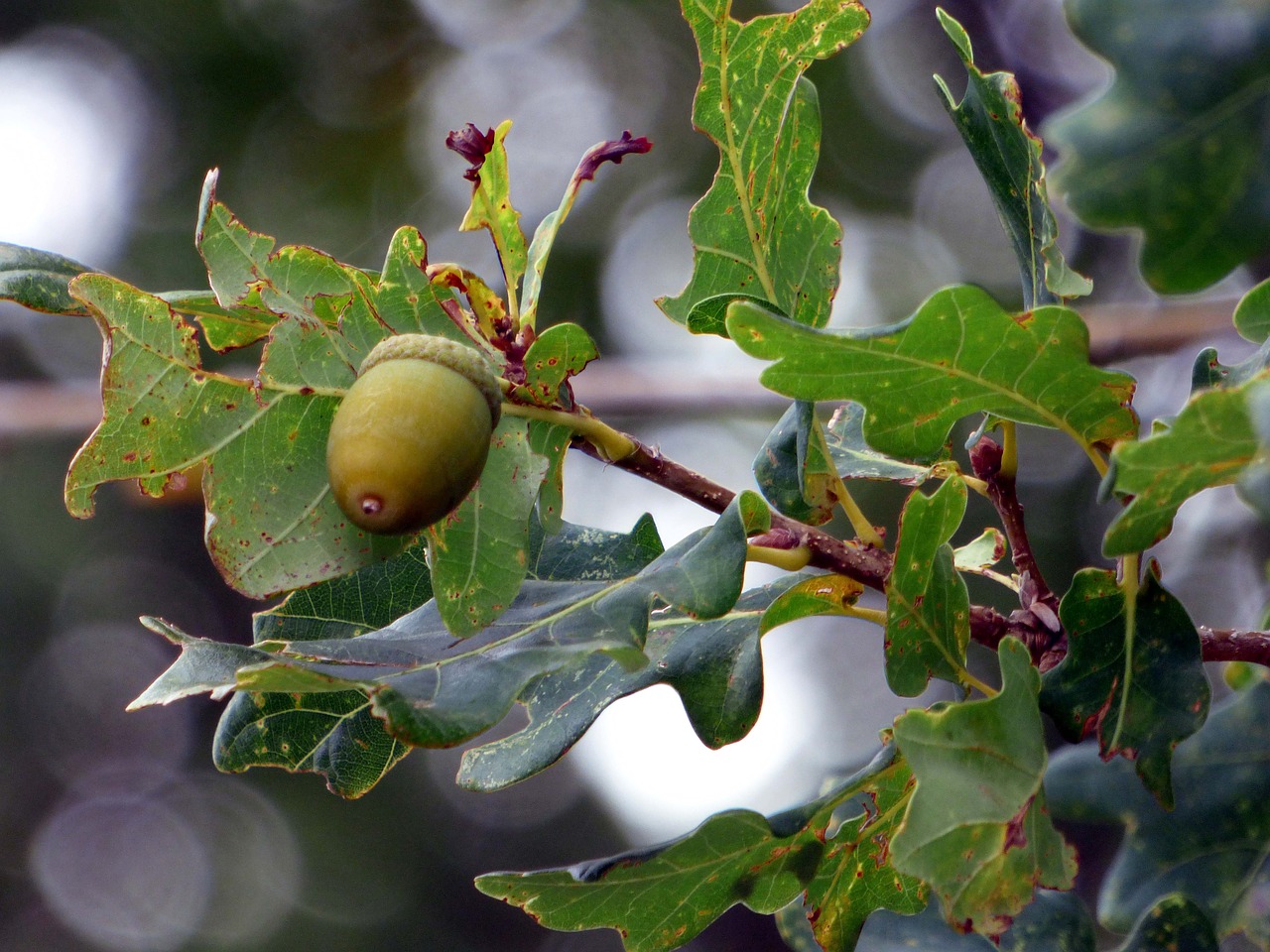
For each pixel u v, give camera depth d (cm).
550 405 63
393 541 62
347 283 62
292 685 60
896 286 166
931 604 63
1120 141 64
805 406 65
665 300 66
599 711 64
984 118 65
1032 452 150
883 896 65
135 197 168
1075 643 63
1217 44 63
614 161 64
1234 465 60
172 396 62
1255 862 68
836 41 65
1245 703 69
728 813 62
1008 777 61
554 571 65
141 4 169
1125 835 69
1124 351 99
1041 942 68
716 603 61
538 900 63
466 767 64
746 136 65
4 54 169
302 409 62
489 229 63
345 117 171
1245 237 63
